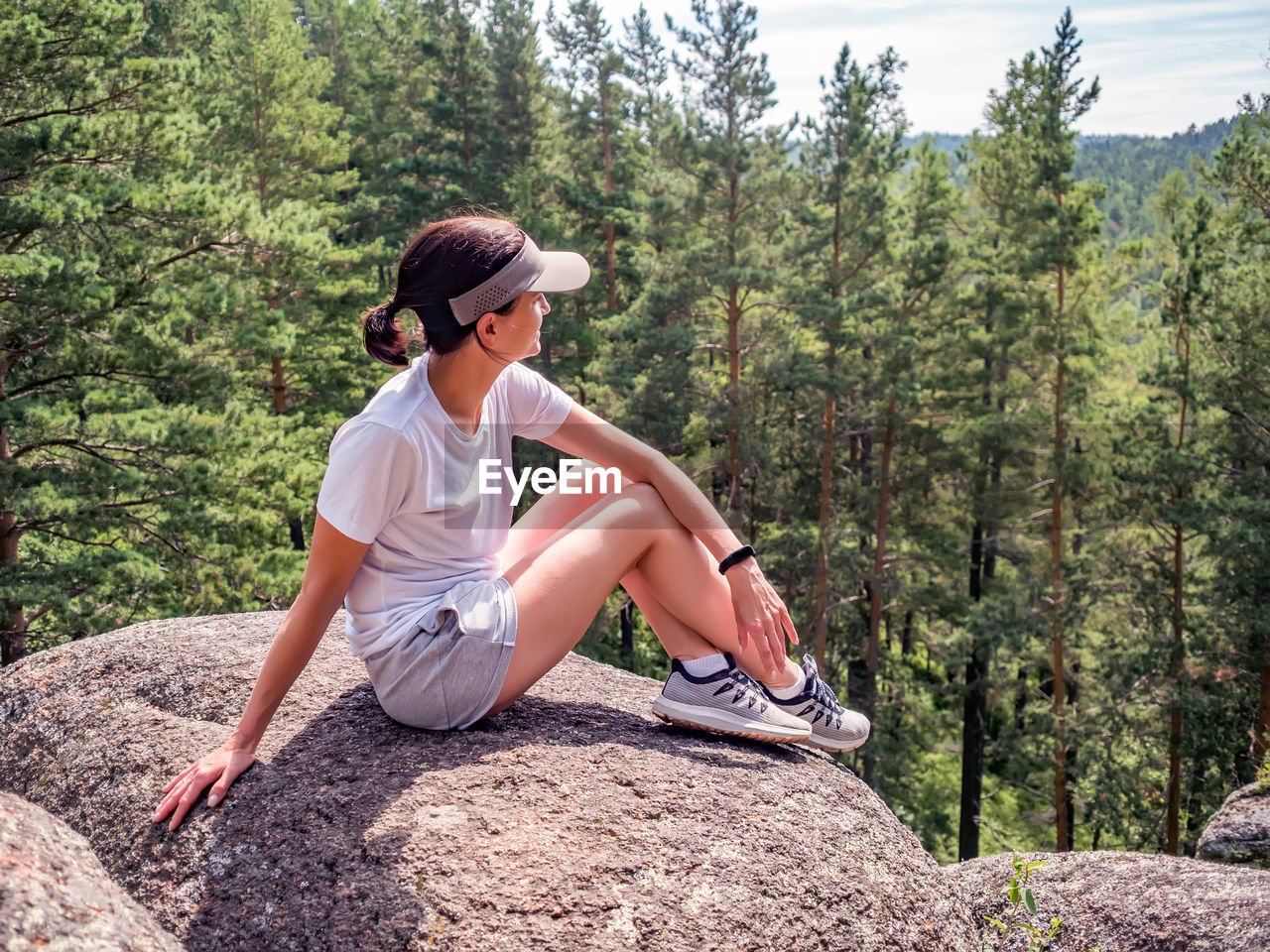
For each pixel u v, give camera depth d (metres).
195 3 26.17
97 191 9.17
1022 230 20.12
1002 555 22.36
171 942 1.38
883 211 19.23
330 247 11.34
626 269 25.84
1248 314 13.82
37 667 2.73
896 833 2.13
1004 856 3.74
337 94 37.94
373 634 2.03
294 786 1.92
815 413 20.78
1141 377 15.09
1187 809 16.64
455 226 1.84
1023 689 18.80
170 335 9.77
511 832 1.81
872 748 19.09
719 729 2.24
